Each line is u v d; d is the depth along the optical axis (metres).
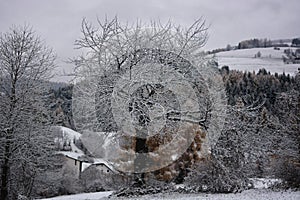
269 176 16.69
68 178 26.78
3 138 16.70
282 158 15.52
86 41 15.30
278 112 18.30
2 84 18.02
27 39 18.52
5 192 17.50
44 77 18.97
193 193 14.67
